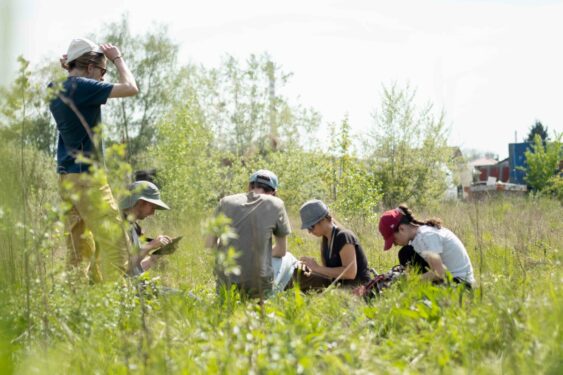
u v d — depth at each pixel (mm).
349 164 15570
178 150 19797
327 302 4613
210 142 22609
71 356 3541
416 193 23516
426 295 4766
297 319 4043
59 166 5391
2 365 2863
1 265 3389
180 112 21188
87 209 5184
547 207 17562
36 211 3998
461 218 12203
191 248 8219
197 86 27266
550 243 8281
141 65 38875
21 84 3121
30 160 3785
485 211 13508
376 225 12117
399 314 4273
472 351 3605
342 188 15172
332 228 6383
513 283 4906
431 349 3617
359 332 4016
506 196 19609
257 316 4188
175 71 39875
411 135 23781
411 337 3883
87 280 4582
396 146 23844
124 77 5746
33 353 3373
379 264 7816
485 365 3389
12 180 3244
